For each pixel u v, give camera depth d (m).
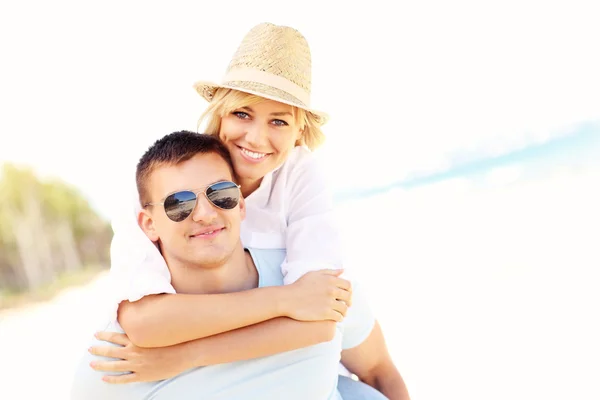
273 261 2.17
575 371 5.03
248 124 2.18
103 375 1.85
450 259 12.45
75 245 30.86
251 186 2.34
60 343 10.13
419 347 6.39
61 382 7.35
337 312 1.88
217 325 1.79
